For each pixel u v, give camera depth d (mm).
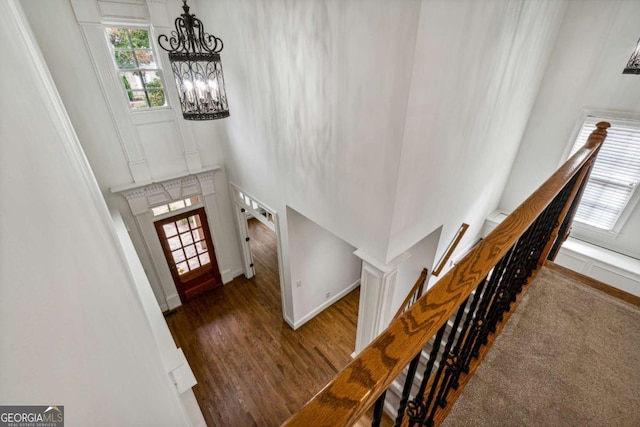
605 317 1672
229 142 4086
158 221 4219
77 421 417
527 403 1232
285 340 4246
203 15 3361
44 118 556
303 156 2787
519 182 4344
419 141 1982
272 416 3320
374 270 2492
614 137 3465
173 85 3658
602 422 1174
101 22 2998
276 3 2307
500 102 2900
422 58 1636
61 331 413
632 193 3506
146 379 768
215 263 5125
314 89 2340
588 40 3328
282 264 4051
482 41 2109
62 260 455
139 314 981
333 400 459
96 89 3211
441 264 3318
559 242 2666
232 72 3314
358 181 2293
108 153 3506
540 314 1692
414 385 2721
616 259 3629
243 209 4902
